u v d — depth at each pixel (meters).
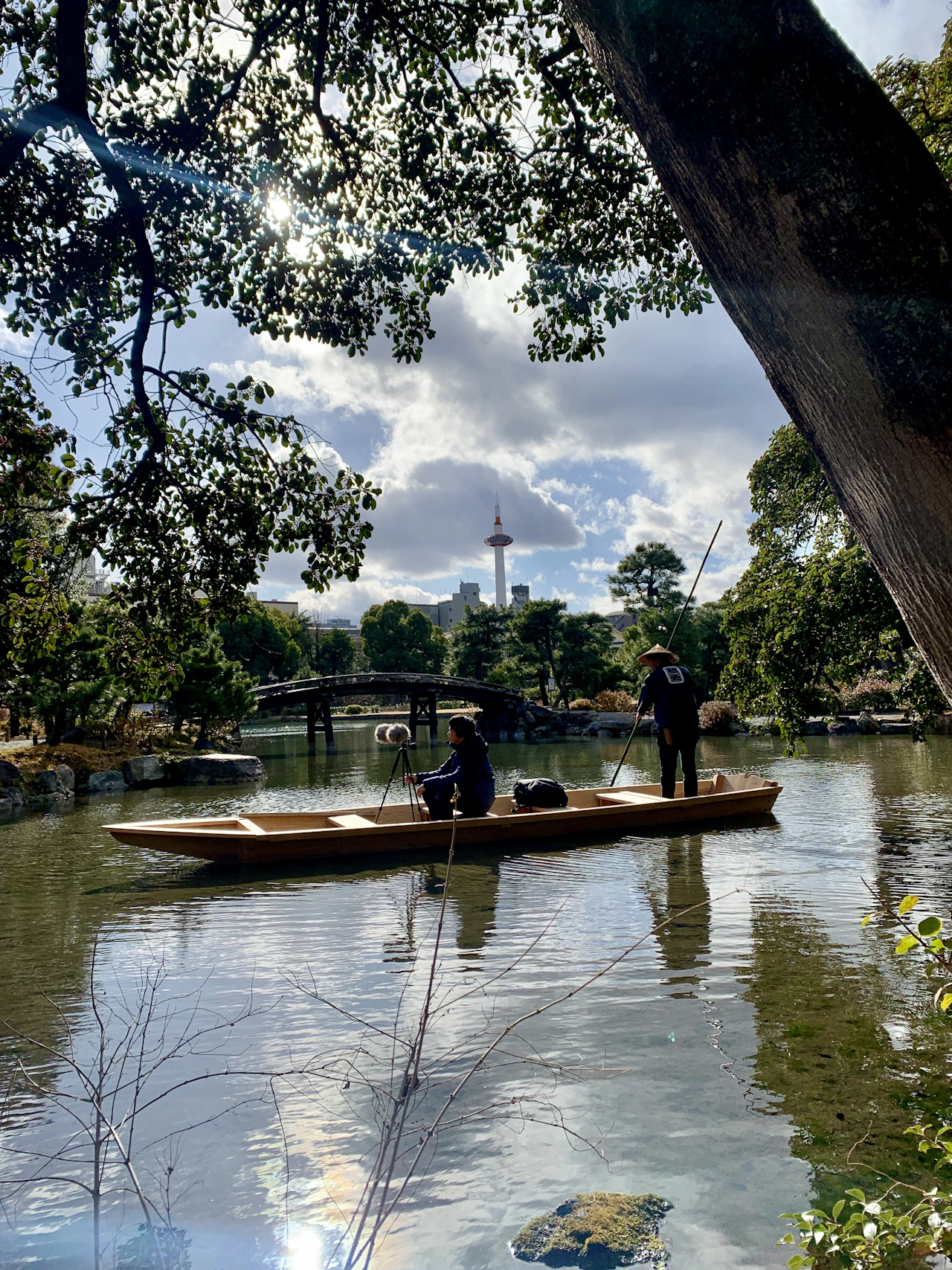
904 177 1.28
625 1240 2.52
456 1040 4.11
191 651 23.83
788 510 11.24
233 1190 2.88
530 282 6.01
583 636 47.62
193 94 4.66
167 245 5.08
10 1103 3.56
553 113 5.48
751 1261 2.43
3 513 4.87
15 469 4.56
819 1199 2.74
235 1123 3.35
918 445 1.26
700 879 7.66
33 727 24.78
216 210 4.88
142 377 4.73
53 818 13.65
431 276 5.70
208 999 4.80
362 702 77.06
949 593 1.28
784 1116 3.29
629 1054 3.88
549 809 10.64
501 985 4.89
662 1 1.43
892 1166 2.91
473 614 58.56
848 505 1.44
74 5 3.92
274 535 5.35
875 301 1.28
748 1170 2.92
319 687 30.92
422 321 5.89
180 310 4.72
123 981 5.15
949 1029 4.10
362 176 5.49
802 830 10.04
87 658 19.11
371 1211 2.75
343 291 5.66
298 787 18.48
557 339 6.21
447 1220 2.69
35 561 4.94
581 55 5.18
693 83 1.41
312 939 6.01
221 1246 2.56
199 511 5.13
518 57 5.32
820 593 9.36
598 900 6.96
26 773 16.58
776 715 9.91
